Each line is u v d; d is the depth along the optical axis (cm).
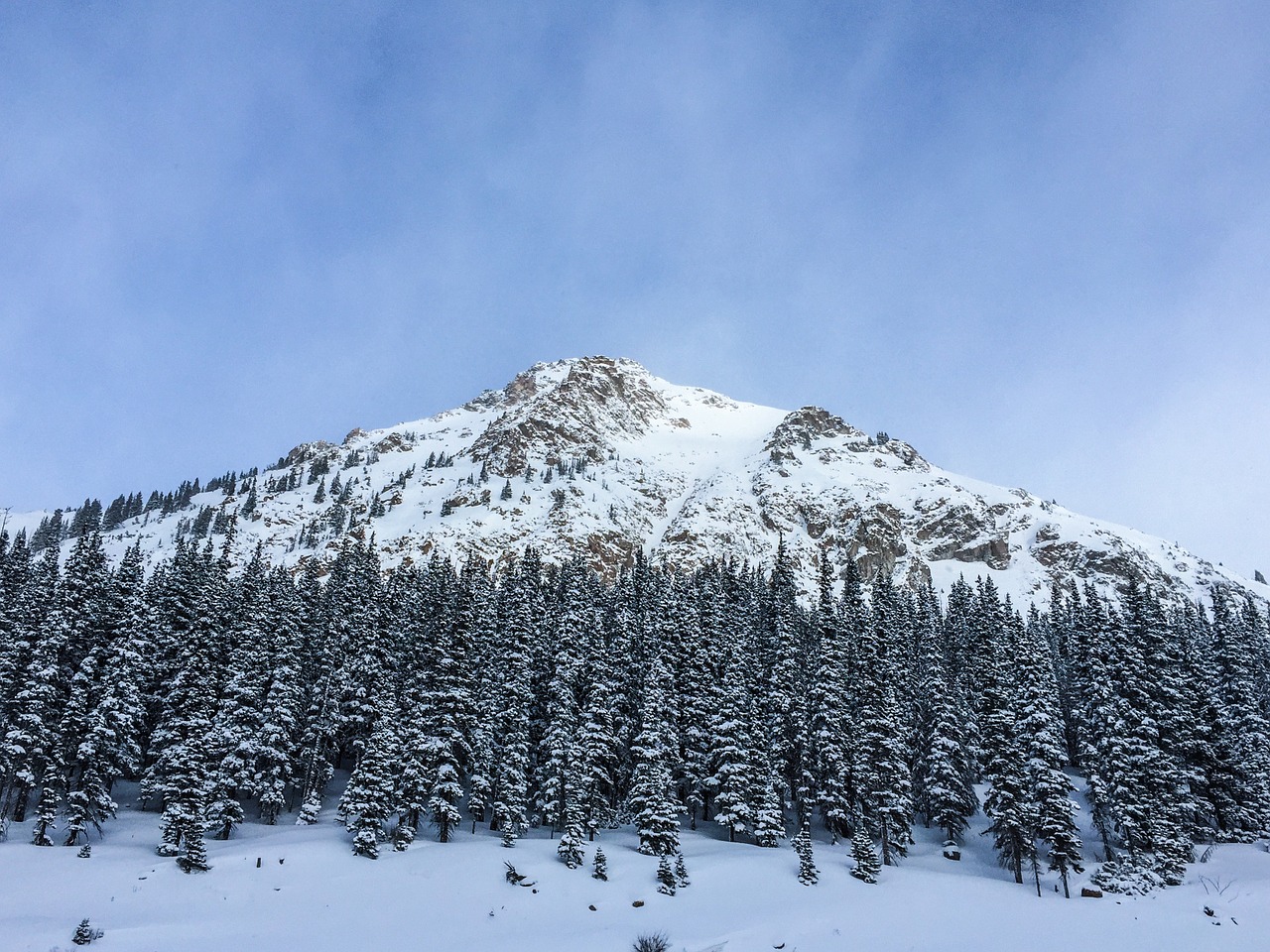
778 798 5747
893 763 5850
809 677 6838
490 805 6178
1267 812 5803
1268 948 3581
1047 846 5738
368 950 3484
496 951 3500
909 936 3809
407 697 5941
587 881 4509
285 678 5981
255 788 5509
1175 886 4734
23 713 4916
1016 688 6506
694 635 6769
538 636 6931
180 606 6700
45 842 4659
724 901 4328
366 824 4872
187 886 4091
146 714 5812
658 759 5534
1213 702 6138
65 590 5928
